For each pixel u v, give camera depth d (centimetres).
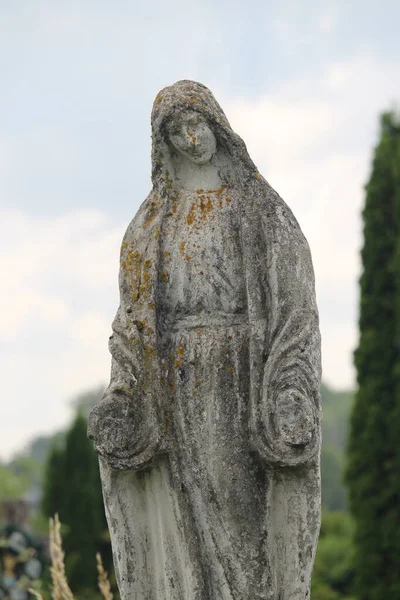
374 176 2089
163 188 630
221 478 585
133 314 604
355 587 2047
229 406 591
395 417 2028
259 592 578
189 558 582
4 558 1534
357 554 2045
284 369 580
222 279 608
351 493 2069
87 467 2333
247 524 582
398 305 2036
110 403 577
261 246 607
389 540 2016
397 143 2102
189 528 584
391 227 2070
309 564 581
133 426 580
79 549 2273
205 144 622
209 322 605
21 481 3906
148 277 607
